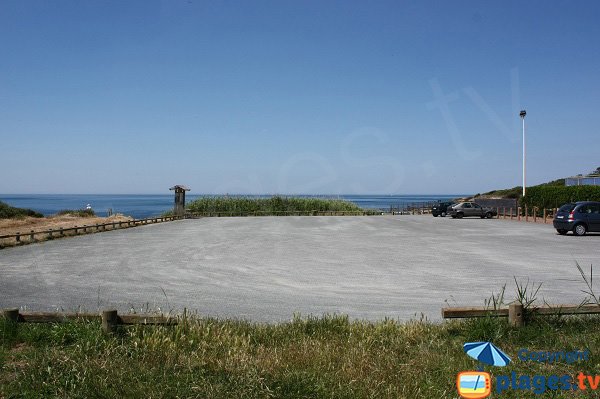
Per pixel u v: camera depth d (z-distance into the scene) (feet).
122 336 20.52
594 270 43.50
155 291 34.88
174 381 16.24
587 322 22.27
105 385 15.88
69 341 20.49
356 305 30.14
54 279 39.99
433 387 15.87
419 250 60.39
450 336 21.54
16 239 67.97
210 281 38.96
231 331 21.35
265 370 16.83
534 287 35.50
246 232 91.15
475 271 43.39
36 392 15.67
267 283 38.04
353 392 15.47
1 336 20.53
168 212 153.79
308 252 58.75
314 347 19.42
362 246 65.57
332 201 190.49
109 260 51.72
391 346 19.71
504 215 141.49
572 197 121.60
